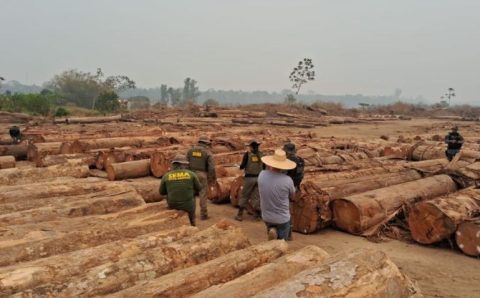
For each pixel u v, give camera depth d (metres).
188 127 28.19
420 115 63.28
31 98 44.69
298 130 31.98
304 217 7.94
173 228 6.35
